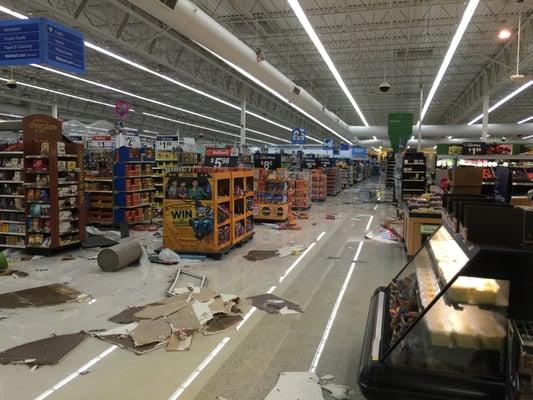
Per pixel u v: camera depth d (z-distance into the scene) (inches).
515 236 94.0
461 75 718.5
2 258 239.9
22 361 132.6
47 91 771.4
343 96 916.0
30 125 279.1
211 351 141.2
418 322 96.6
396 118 666.8
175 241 275.6
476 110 905.5
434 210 268.7
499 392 88.8
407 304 117.4
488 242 95.4
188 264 257.9
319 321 167.8
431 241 139.8
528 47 465.7
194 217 271.4
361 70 671.1
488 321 92.4
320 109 735.1
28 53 287.6
